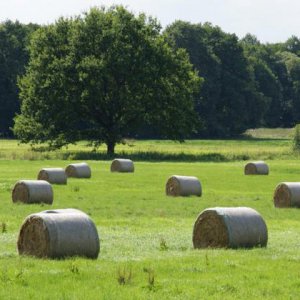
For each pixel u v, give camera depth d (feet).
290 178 465.88
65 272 136.87
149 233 206.90
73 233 152.46
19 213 262.26
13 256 156.04
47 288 124.77
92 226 155.22
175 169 547.49
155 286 125.80
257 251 168.25
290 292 125.39
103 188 376.27
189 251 169.48
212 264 148.25
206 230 175.94
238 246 172.65
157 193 353.10
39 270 139.03
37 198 297.74
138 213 264.72
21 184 299.79
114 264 146.82
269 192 370.73
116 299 117.50
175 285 127.95
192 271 140.67
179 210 277.44
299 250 173.37
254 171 492.95
